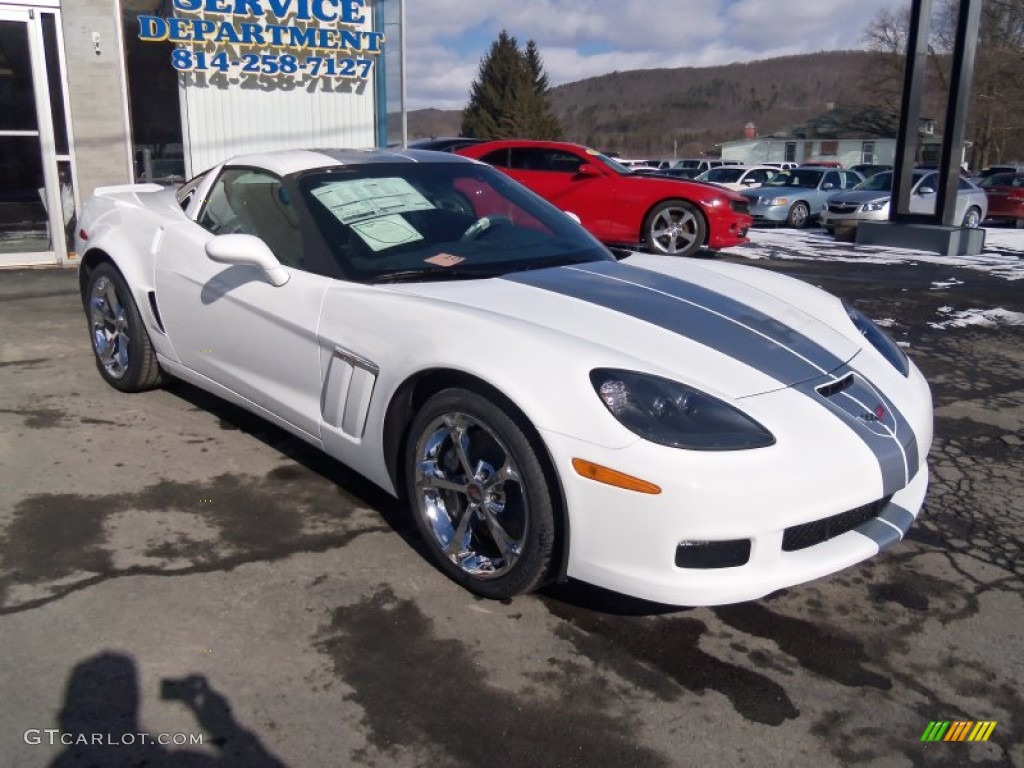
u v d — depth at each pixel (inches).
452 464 114.2
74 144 346.6
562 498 99.1
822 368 111.6
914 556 126.6
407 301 117.5
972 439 175.6
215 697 91.0
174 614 105.3
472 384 107.0
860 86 2738.7
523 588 106.1
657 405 97.0
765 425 98.1
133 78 366.0
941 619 110.4
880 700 94.7
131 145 365.7
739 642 104.4
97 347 187.0
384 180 149.1
